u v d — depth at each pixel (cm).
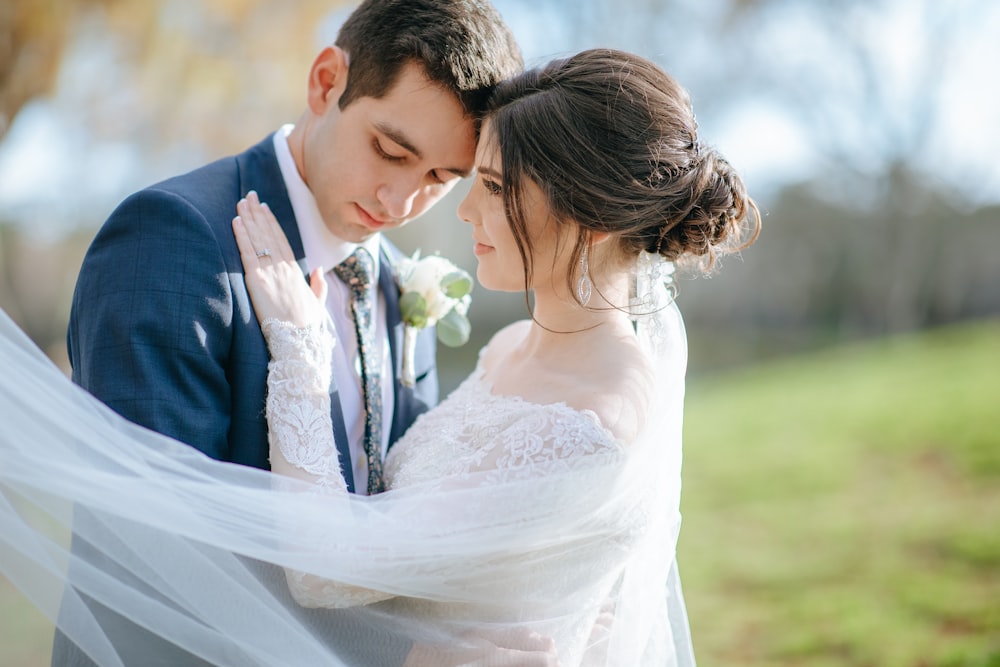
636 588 182
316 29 820
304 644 154
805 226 1661
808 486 675
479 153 186
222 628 149
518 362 203
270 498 154
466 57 183
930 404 879
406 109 183
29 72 570
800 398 1009
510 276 187
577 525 162
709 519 620
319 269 191
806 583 495
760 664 407
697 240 186
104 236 171
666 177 178
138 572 145
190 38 792
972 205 1563
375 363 205
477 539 157
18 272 1148
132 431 149
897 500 621
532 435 165
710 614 464
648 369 183
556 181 175
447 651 164
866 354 1302
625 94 178
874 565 511
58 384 142
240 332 173
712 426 915
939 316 1592
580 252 178
